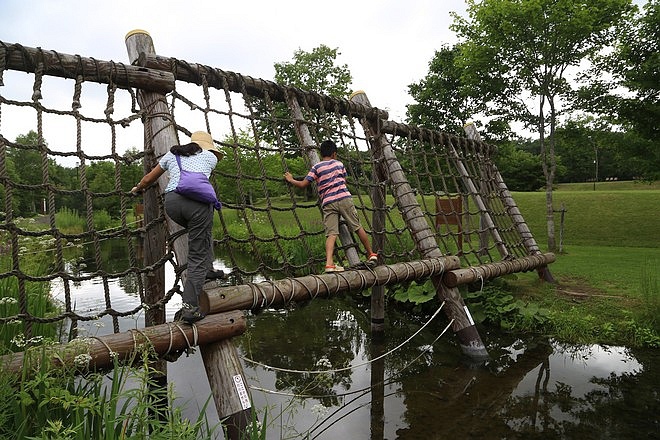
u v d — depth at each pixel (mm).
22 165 46438
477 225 15383
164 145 3996
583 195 19500
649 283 6766
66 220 16266
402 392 4395
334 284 4473
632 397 4105
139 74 4023
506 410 3914
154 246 4059
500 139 14758
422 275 5473
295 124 5473
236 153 4590
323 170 4781
